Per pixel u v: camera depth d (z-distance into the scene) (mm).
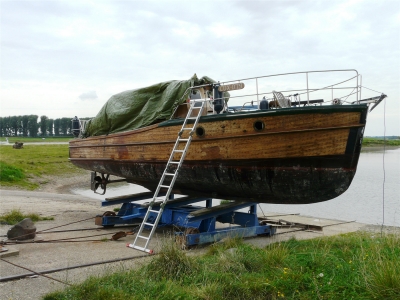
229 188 8086
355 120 6648
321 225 10883
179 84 8688
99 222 9398
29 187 20266
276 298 4477
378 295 4184
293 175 7129
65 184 24422
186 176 8438
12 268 5641
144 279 4738
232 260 5414
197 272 5078
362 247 5934
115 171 10266
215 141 7668
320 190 7195
